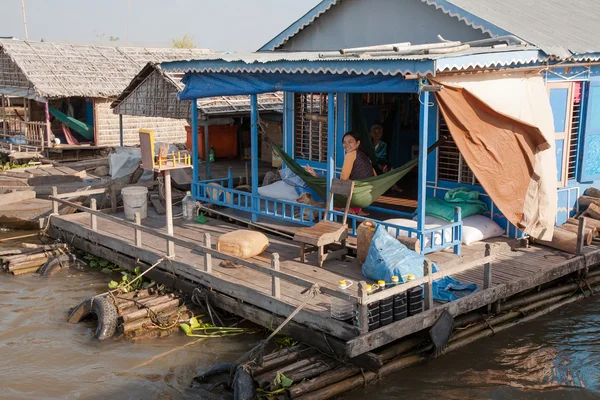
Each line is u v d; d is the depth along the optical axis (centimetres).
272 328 874
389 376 803
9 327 981
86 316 1001
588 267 1065
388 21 1281
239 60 1105
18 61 2391
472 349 871
